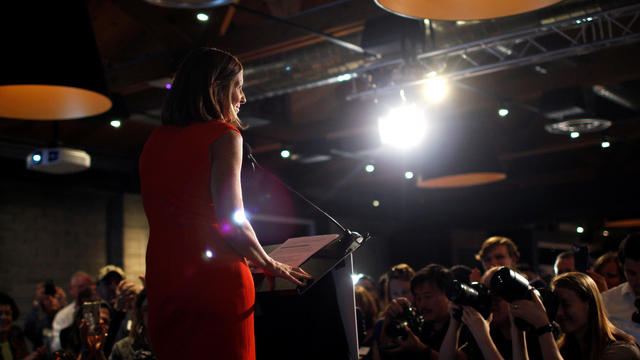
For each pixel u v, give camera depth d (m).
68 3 3.26
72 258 8.78
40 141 8.12
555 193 12.48
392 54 5.29
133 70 6.13
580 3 4.60
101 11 6.24
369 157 9.54
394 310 3.26
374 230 14.21
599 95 7.81
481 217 13.38
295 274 1.70
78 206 8.94
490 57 5.65
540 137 9.32
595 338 2.39
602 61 6.70
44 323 6.37
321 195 12.20
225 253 1.57
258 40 5.66
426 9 2.55
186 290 1.53
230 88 1.73
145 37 6.55
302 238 2.00
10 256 8.14
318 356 1.94
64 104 3.62
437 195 13.73
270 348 1.98
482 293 2.48
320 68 5.70
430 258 14.25
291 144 8.55
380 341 3.29
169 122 1.68
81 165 6.21
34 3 3.12
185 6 2.69
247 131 8.37
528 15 4.74
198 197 1.58
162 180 1.61
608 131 9.05
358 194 13.14
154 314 1.58
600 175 11.95
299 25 4.96
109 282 5.50
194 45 5.69
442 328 3.42
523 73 7.16
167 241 1.57
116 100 6.16
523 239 12.84
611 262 4.14
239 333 1.56
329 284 1.95
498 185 13.15
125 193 9.16
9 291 8.07
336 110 8.55
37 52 3.07
